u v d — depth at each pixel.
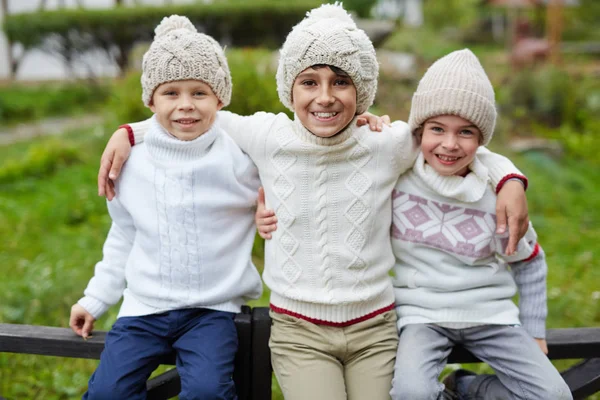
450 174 1.88
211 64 1.85
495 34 17.92
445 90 1.80
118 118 4.99
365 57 1.81
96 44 9.75
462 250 1.90
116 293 1.97
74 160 6.03
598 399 2.54
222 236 1.93
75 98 9.76
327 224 1.88
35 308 3.17
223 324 1.86
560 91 7.88
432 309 1.92
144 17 9.46
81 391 2.63
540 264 1.96
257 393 1.97
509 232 1.84
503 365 1.86
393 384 1.77
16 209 4.80
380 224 1.92
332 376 1.81
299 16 9.05
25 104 9.13
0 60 11.97
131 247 1.99
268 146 1.91
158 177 1.90
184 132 1.87
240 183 1.95
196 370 1.73
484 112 1.81
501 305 1.91
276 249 1.92
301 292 1.87
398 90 6.74
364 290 1.88
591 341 1.93
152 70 1.84
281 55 1.87
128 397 1.75
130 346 1.82
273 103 3.79
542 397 1.76
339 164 1.88
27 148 6.85
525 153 6.59
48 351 1.91
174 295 1.87
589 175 6.20
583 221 4.96
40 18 9.48
